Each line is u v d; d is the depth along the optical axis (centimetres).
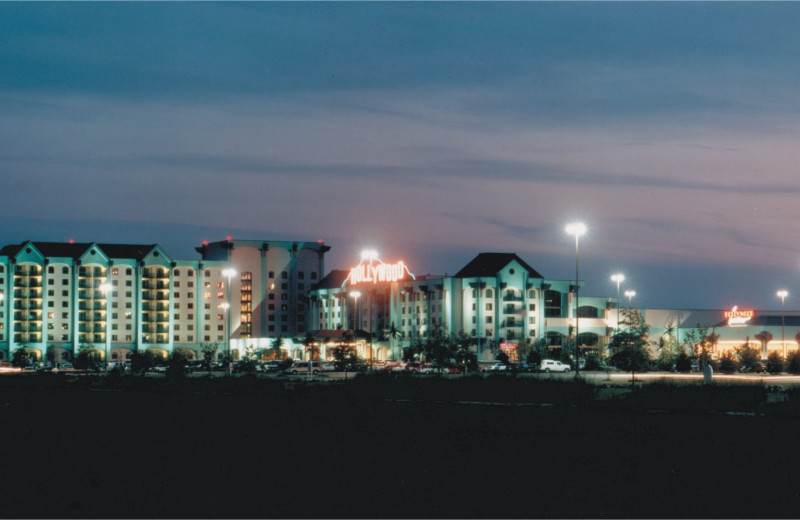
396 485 5309
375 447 6794
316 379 15975
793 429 7700
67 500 4934
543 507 4762
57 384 15438
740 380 13512
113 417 9162
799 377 16200
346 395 11900
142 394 12650
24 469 5891
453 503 4834
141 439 7325
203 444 7000
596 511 4666
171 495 5041
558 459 6184
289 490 5162
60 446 6938
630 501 4875
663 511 4669
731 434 7412
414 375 15262
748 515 4594
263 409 9956
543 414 9175
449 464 6003
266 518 4528
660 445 6794
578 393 11031
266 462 6109
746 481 5397
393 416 9056
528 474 5644
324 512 4644
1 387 14600
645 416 8875
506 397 11175
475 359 18825
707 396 10194
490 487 5244
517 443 6962
